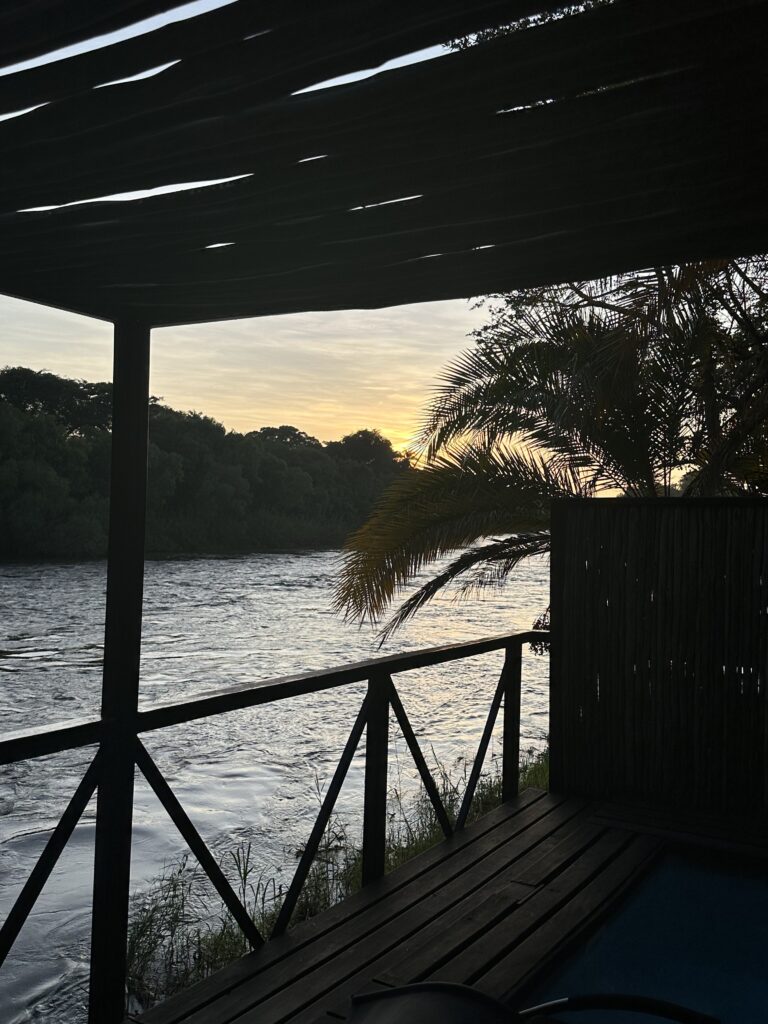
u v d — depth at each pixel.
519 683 4.14
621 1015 2.30
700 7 1.13
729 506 3.76
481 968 2.45
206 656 21.83
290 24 1.17
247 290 2.36
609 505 4.03
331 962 2.51
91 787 2.26
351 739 3.00
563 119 1.40
